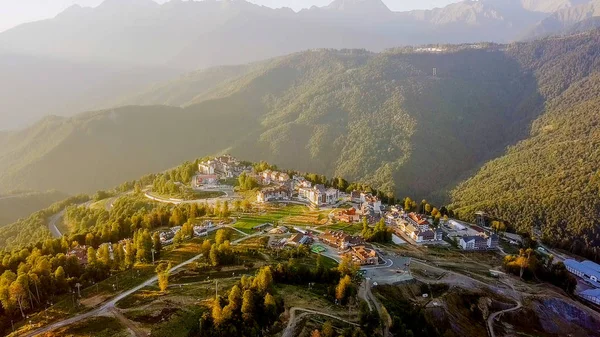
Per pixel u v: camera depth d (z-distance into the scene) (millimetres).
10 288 141250
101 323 127938
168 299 141000
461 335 158250
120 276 165500
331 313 141625
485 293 183125
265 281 139750
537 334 170625
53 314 137000
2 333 133375
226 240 181625
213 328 123938
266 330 128500
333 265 185750
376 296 160375
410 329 145375
